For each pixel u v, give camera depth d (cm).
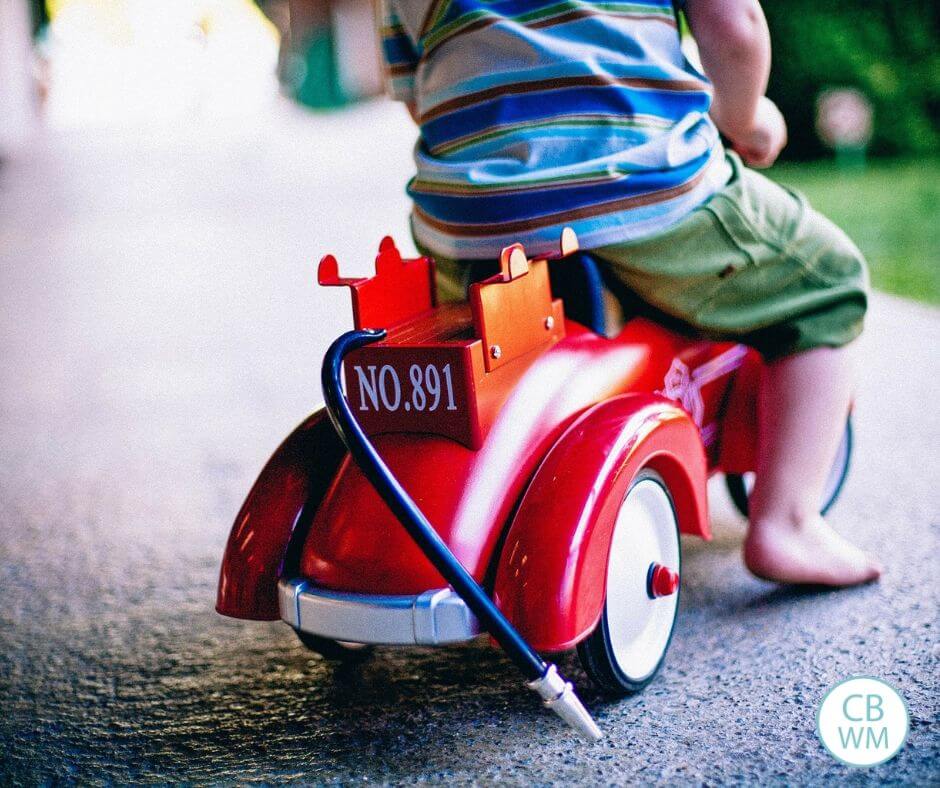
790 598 218
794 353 206
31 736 188
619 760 169
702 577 231
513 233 187
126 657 215
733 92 193
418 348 168
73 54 3134
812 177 867
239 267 657
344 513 170
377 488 154
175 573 253
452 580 153
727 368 222
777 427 209
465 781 166
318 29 2020
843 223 671
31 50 1764
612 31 187
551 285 194
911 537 242
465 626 160
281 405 381
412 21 200
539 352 181
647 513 186
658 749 171
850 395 212
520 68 187
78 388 418
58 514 293
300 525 178
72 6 3247
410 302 191
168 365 445
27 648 221
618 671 180
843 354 208
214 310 545
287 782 170
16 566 261
